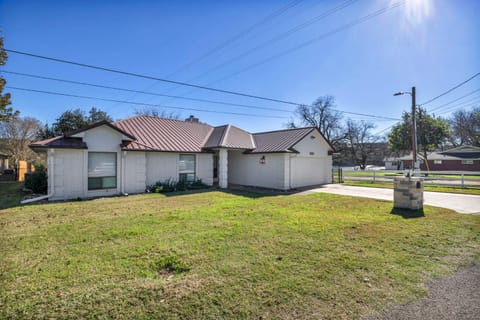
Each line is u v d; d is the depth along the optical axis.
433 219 6.13
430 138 26.06
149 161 12.02
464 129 38.31
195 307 2.47
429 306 2.50
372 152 56.09
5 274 3.16
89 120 21.38
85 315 2.34
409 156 38.22
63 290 2.78
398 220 6.03
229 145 13.66
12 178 18.73
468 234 4.91
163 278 3.11
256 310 2.42
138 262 3.56
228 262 3.55
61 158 9.52
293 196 10.35
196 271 3.28
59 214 6.80
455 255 3.85
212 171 14.62
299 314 2.36
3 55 8.43
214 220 6.03
